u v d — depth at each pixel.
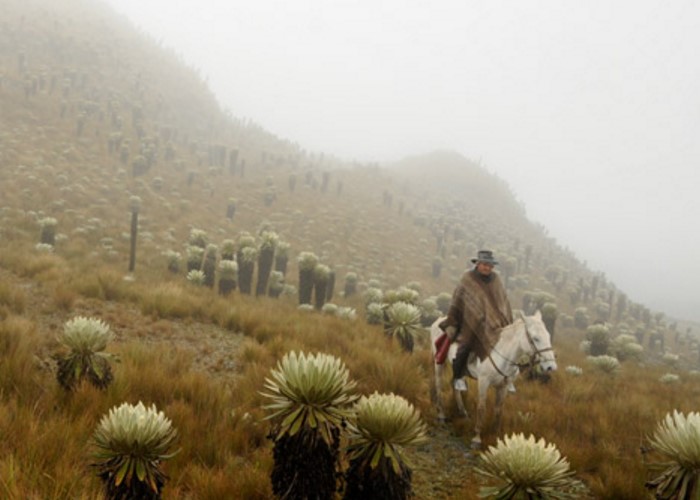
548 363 5.02
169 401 5.42
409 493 3.62
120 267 16.67
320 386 3.09
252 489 3.80
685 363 29.00
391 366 7.43
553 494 3.10
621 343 19.67
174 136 50.94
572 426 6.69
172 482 3.81
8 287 9.12
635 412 7.78
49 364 6.20
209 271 16.00
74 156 33.06
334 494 3.64
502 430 6.00
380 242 39.53
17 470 3.03
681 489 3.09
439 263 35.72
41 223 17.28
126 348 6.85
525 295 31.31
